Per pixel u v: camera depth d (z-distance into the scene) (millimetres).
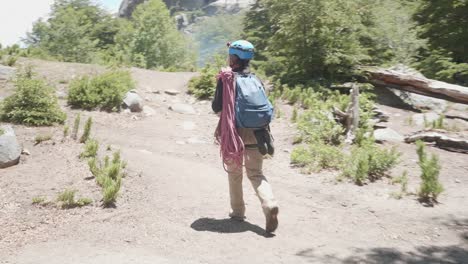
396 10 14453
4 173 5660
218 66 12875
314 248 4020
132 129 8852
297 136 8242
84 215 4664
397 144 7758
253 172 4297
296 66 12984
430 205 5172
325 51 12188
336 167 6551
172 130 9023
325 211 5062
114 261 3602
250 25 31141
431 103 11180
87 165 6012
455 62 13453
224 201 5273
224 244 4027
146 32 38375
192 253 3832
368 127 8172
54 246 3945
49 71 12141
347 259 3785
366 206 5160
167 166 6477
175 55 39312
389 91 11758
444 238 4312
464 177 6199
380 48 13695
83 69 12734
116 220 4559
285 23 12766
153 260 3645
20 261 3615
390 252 3965
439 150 7500
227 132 4203
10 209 4691
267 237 4230
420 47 14891
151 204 5016
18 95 8047
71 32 33250
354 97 7930
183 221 4586
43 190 5207
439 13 15266
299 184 6031
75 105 9750
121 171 5922
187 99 11734
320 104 9203
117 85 10016
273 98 10688
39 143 6871
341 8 12656
